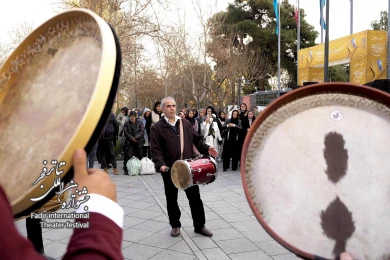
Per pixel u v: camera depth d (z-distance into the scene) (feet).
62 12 2.93
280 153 3.50
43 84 2.96
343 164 3.39
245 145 3.43
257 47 93.35
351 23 63.57
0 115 3.11
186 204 18.31
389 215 3.18
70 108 2.52
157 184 23.90
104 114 2.36
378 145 3.38
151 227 14.76
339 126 3.50
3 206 1.78
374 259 3.12
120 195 20.72
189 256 11.78
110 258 2.10
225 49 76.84
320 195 3.34
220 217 15.99
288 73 100.42
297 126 3.57
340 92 3.60
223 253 11.93
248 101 82.53
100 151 28.43
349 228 3.21
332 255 3.15
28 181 2.46
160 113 30.17
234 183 23.77
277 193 3.39
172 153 13.28
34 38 3.22
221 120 39.29
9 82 3.27
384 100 3.45
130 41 35.47
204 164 12.37
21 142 2.70
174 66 67.87
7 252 1.67
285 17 95.55
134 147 28.68
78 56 2.81
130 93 93.91
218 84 75.82
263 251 12.05
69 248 2.14
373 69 37.91
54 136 2.48
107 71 2.32
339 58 43.06
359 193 3.30
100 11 30.32
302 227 3.26
